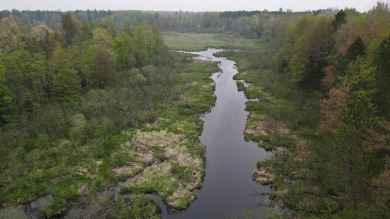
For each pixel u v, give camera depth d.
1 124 50.78
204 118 61.00
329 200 34.25
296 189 36.47
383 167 29.81
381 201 27.42
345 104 36.44
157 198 36.62
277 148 47.72
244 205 35.28
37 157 42.72
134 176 40.88
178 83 82.81
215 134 53.84
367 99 31.39
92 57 70.75
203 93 74.88
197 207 35.19
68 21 89.31
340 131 30.41
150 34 102.38
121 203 34.38
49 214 33.94
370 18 65.88
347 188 31.92
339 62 47.94
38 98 55.66
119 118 55.12
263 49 128.50
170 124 56.38
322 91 60.97
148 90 71.50
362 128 28.31
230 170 42.53
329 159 38.00
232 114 62.88
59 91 59.44
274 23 156.12
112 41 84.06
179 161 44.19
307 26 79.81
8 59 53.75
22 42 69.94
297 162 42.38
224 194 37.38
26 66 54.97
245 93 75.12
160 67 94.06
